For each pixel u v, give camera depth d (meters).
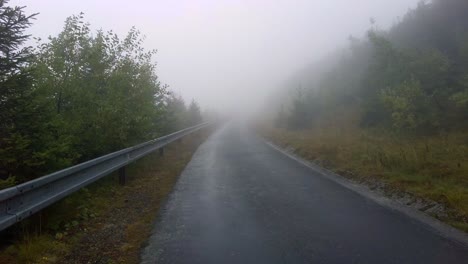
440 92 14.56
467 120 13.27
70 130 8.90
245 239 5.53
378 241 5.20
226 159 15.26
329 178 10.19
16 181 6.01
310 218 6.47
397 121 14.59
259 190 8.98
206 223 6.45
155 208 7.72
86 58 10.48
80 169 6.77
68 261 4.99
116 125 10.46
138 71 12.20
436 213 6.44
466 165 9.01
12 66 6.26
